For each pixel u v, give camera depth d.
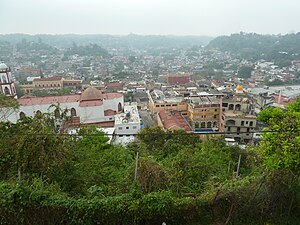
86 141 15.97
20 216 7.59
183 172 10.95
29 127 10.95
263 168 9.05
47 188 8.46
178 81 97.81
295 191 8.50
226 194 8.36
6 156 9.77
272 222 8.45
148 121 50.03
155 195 7.95
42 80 93.75
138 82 103.62
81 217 7.64
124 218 7.73
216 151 16.80
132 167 10.41
